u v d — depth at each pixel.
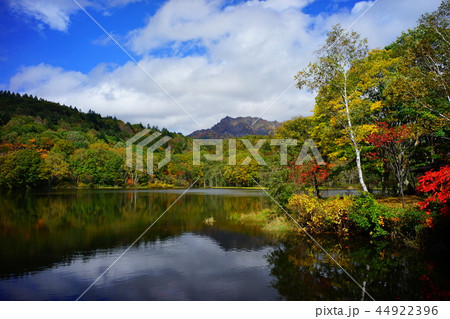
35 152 52.84
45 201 31.80
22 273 9.02
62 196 38.97
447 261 9.55
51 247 12.21
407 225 11.77
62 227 16.72
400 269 8.95
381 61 17.16
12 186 50.44
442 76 12.35
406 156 18.44
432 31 13.65
